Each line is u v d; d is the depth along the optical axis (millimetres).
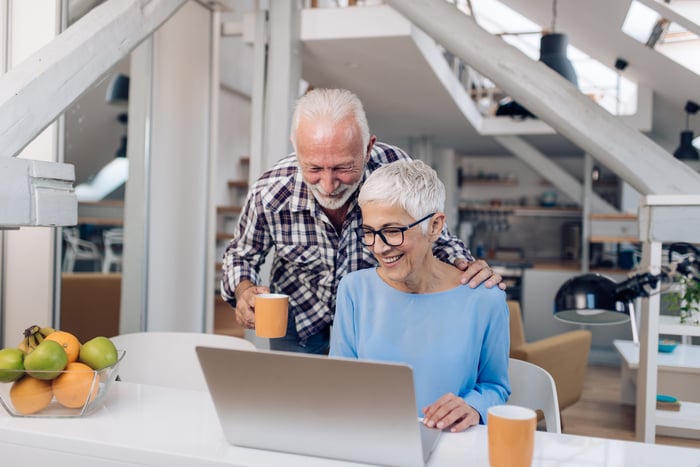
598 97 6844
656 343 2465
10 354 1304
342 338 1584
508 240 9695
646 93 5680
